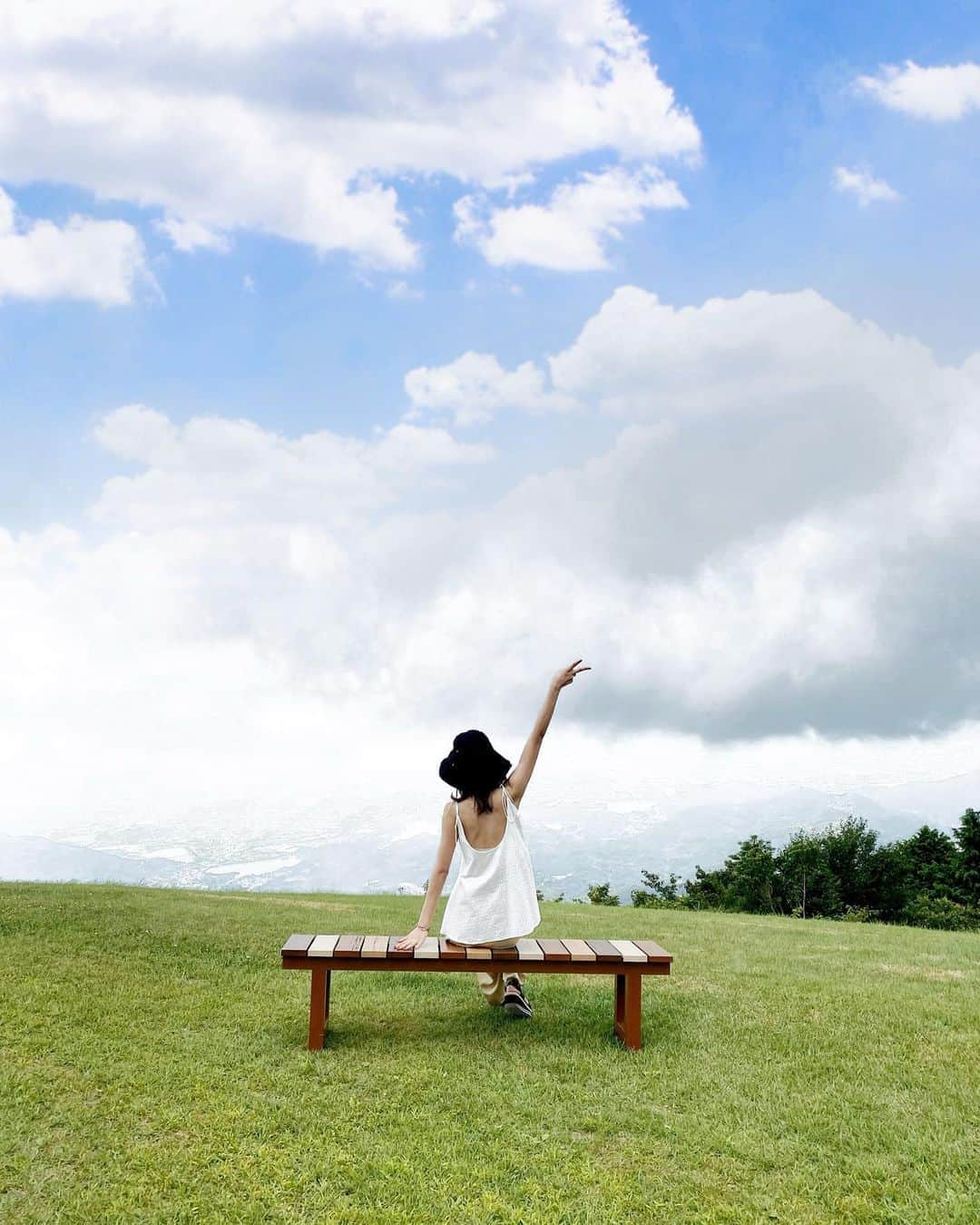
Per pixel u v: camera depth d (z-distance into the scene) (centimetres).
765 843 5094
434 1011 715
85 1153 452
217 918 1093
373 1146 468
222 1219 399
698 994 787
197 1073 553
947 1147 474
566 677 643
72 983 739
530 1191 429
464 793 627
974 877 5159
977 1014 713
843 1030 672
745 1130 495
